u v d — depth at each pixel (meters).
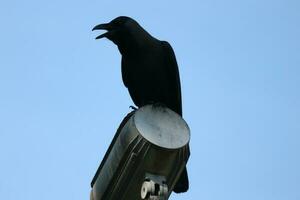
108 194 6.54
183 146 6.19
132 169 6.15
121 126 6.73
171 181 6.30
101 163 6.86
